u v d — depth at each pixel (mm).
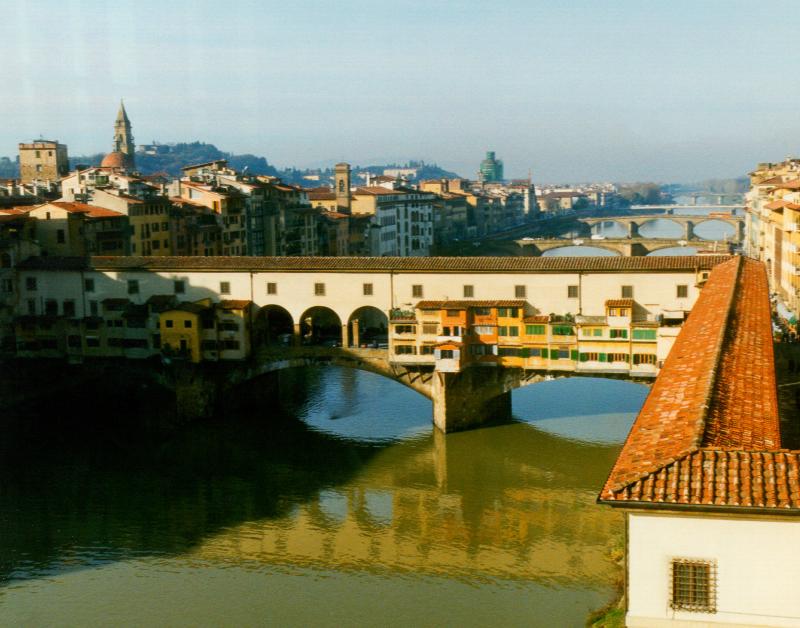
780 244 141250
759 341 55812
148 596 62406
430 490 83375
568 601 60500
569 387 122438
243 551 70125
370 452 95188
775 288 148125
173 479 87375
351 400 118000
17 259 116688
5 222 123125
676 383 46250
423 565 67125
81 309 114375
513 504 79438
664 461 32688
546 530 73312
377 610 59781
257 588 63531
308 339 123500
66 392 116188
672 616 30969
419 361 102250
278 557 68938
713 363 46719
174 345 108125
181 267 110688
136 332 111438
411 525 75062
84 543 71812
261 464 91750
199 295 110562
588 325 98312
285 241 194000
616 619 54656
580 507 78312
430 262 106000
